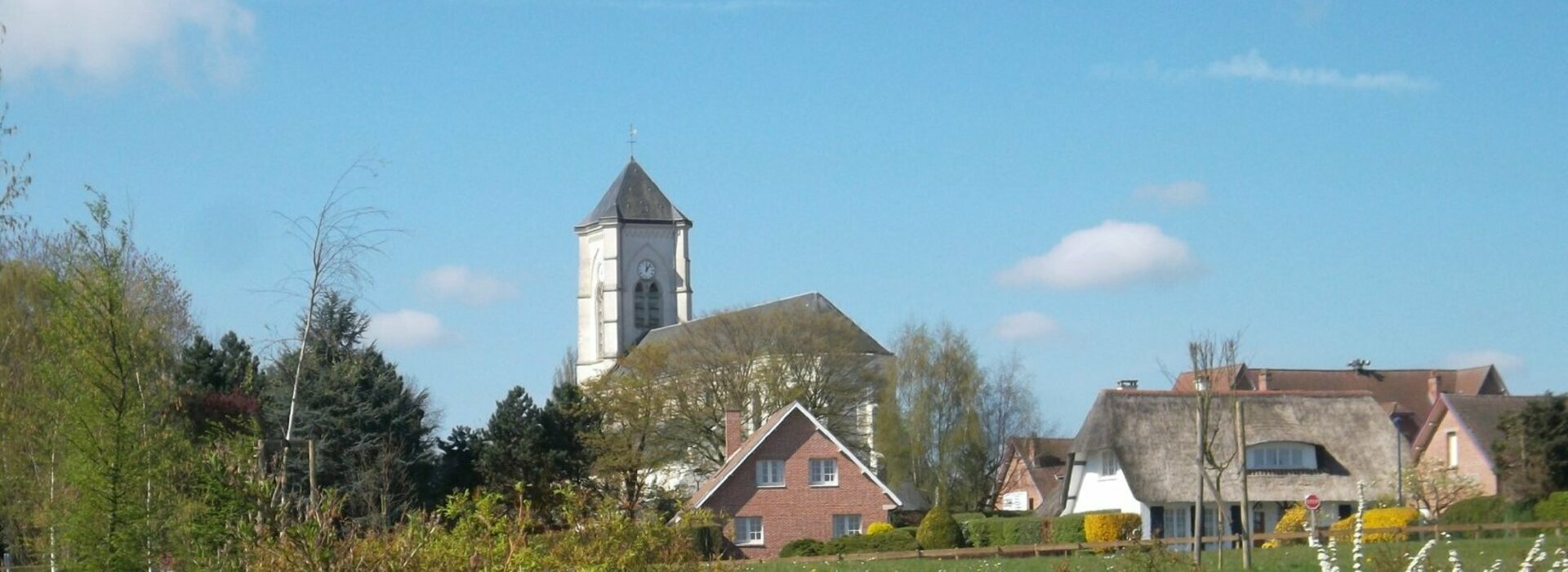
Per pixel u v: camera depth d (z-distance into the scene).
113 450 19.00
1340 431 64.38
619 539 17.80
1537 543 14.21
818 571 42.03
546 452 70.12
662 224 149.25
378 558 14.45
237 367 59.34
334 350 55.56
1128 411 64.25
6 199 22.19
